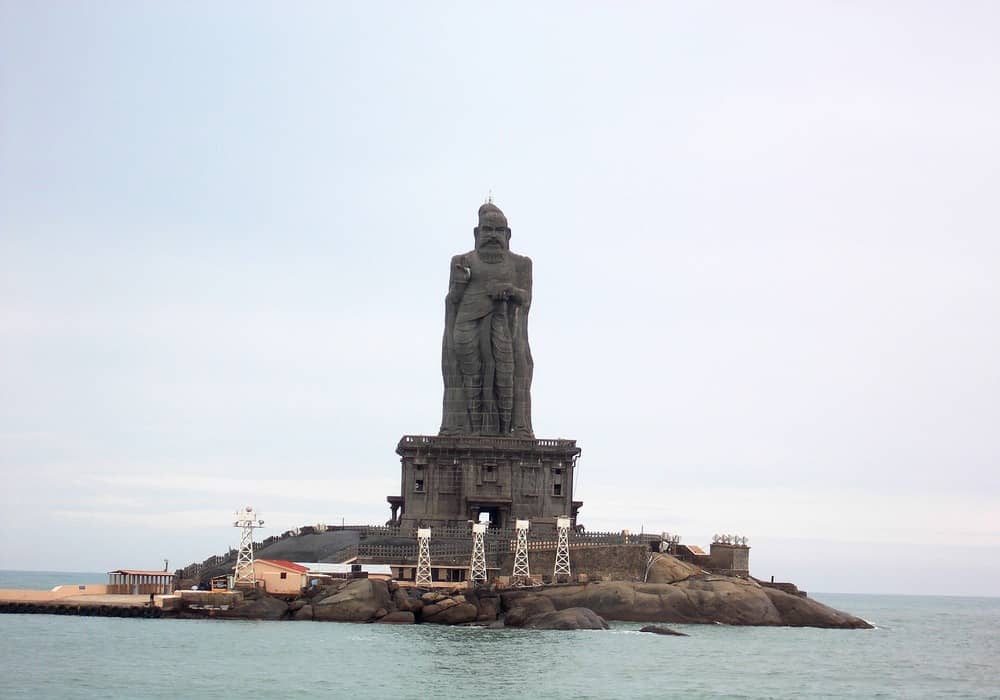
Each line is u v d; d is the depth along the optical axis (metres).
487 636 136.38
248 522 154.50
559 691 104.00
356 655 119.50
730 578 166.75
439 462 184.00
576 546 166.00
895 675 123.75
